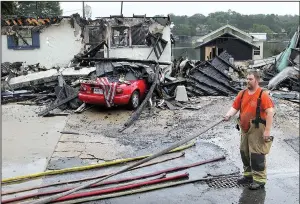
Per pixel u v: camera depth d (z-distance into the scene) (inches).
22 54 743.7
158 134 340.2
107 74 463.8
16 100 485.4
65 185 231.3
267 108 207.6
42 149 297.0
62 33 745.0
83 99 417.4
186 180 238.1
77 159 276.2
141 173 249.6
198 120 389.7
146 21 737.6
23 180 238.1
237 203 210.8
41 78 529.7
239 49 1333.7
